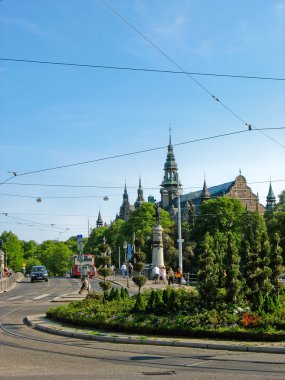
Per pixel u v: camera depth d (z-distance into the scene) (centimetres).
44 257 19212
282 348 1465
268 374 1134
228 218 9694
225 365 1266
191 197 17475
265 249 2205
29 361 1349
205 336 1720
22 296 4356
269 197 19062
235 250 2108
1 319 2505
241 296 1998
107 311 2116
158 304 2028
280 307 1906
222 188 15975
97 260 2922
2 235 17038
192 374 1151
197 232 10069
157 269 5938
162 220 12056
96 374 1164
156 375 1145
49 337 1869
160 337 1759
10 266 16638
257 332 1631
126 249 8362
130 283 5906
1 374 1168
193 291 2123
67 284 6500
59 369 1234
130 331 1888
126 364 1301
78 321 2108
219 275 2053
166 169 18525
